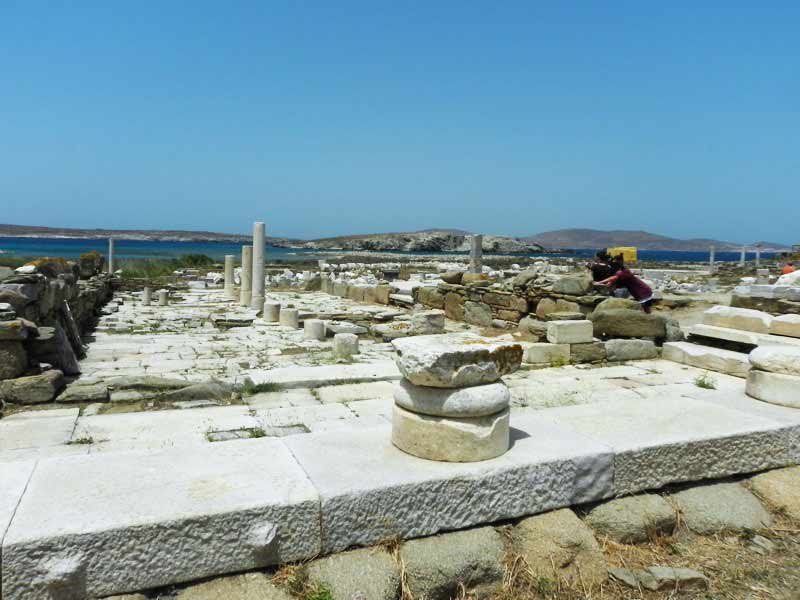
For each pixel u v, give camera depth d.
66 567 2.75
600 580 3.59
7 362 6.86
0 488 3.21
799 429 4.74
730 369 8.34
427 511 3.47
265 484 3.34
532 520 3.76
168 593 2.96
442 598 3.32
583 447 4.03
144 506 3.04
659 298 15.70
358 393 7.31
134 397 6.89
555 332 9.34
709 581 3.62
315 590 3.07
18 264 19.27
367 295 21.33
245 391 7.31
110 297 23.00
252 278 19.12
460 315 15.90
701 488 4.38
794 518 4.26
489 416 3.78
